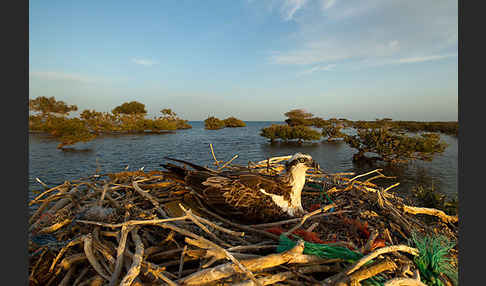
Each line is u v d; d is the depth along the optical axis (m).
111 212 3.31
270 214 3.49
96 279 2.53
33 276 2.58
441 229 4.11
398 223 3.82
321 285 2.37
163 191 4.66
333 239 3.37
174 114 123.06
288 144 51.16
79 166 23.23
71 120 55.03
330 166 29.80
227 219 3.69
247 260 2.41
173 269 2.86
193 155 31.48
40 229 3.29
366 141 31.97
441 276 2.70
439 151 29.22
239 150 38.66
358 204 4.37
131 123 88.88
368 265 2.59
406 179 22.41
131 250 2.96
